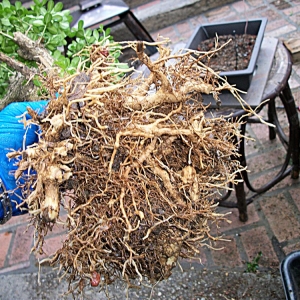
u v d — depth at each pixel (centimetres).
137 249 80
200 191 82
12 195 93
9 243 190
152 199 78
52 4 128
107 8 214
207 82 85
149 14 319
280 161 192
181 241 81
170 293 157
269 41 160
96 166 75
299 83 229
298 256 129
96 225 75
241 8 311
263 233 167
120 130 74
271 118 188
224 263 161
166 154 79
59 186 76
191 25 314
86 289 162
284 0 301
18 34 111
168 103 81
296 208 172
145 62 75
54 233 187
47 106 78
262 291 150
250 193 182
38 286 170
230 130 88
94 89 72
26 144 95
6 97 118
